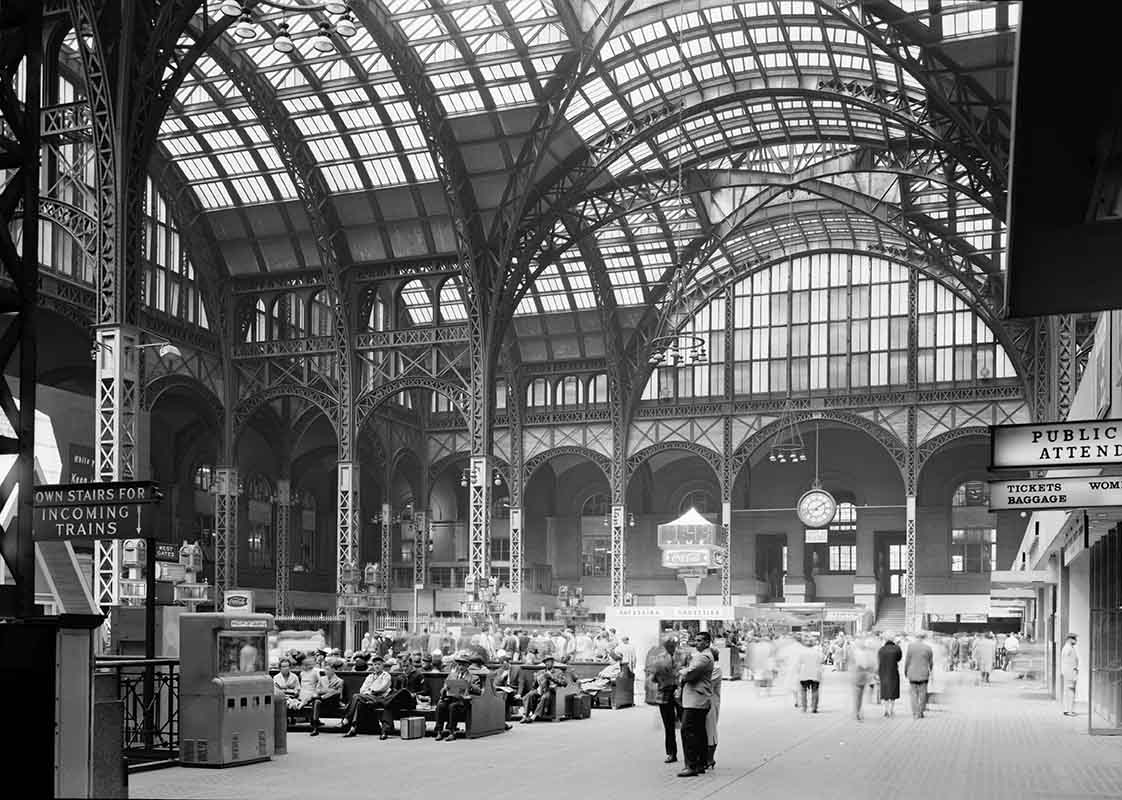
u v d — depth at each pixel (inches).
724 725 1016.2
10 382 1453.0
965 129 1449.3
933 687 1454.2
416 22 1622.8
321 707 930.7
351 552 1958.7
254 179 1967.3
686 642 1550.2
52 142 1226.6
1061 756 805.2
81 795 400.5
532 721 1024.9
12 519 421.1
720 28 1630.2
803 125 1936.5
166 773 658.2
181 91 1797.5
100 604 1107.3
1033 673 1920.5
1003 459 632.4
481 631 1804.9
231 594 1342.3
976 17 1333.7
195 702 687.1
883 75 1683.1
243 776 648.4
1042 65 326.0
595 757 762.2
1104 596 1012.5
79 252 1681.8
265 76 1753.2
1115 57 320.8
